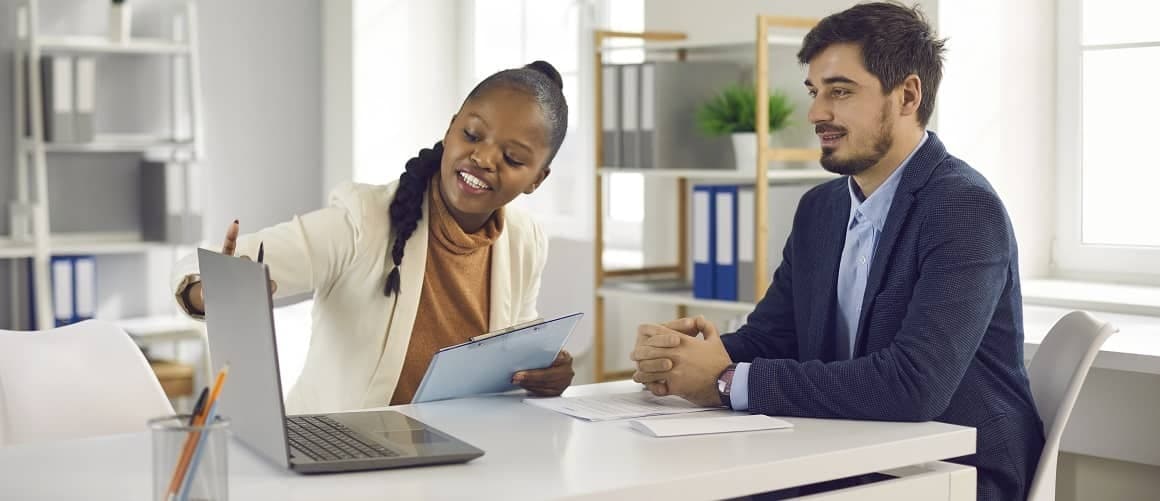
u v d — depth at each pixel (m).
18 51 4.48
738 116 3.51
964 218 1.90
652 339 1.92
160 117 4.96
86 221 4.82
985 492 1.92
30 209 4.54
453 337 2.22
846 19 1.99
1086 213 3.55
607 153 3.82
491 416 1.84
